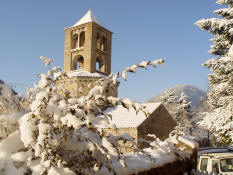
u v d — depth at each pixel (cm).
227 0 1595
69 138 387
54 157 342
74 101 374
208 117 1505
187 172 816
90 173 383
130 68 391
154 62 381
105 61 3556
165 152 687
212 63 1453
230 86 1496
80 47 3434
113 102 358
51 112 331
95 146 379
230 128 1321
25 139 315
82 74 2986
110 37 3697
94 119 364
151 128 2830
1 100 393
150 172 539
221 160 1016
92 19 3541
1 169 318
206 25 1491
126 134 456
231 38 1561
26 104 446
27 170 327
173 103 5816
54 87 385
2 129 370
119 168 440
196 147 922
